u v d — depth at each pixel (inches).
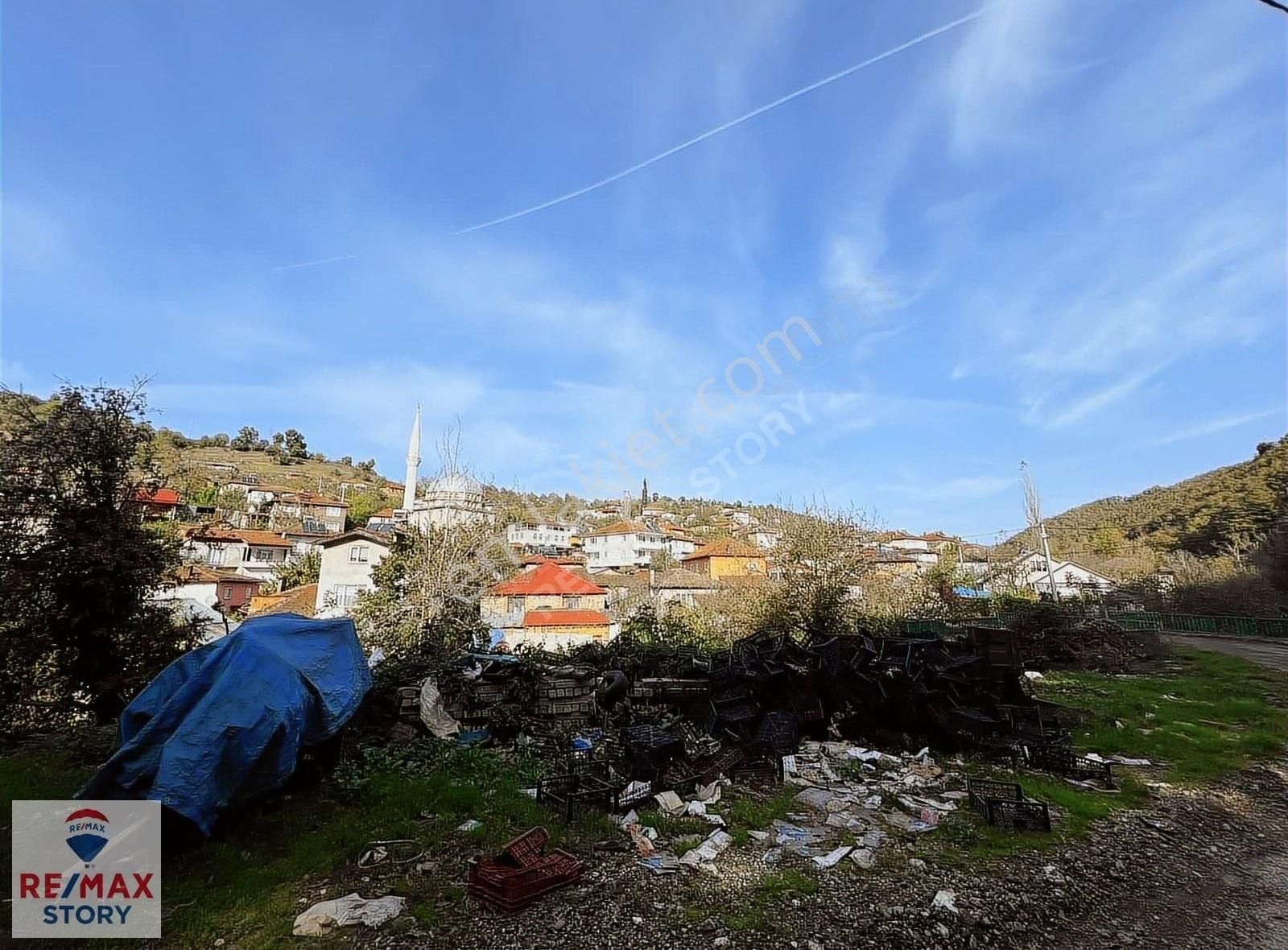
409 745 320.8
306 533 2121.1
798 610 824.3
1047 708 394.0
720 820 237.0
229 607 1465.3
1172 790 290.8
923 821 242.5
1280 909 189.2
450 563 782.5
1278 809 273.4
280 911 176.2
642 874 195.8
